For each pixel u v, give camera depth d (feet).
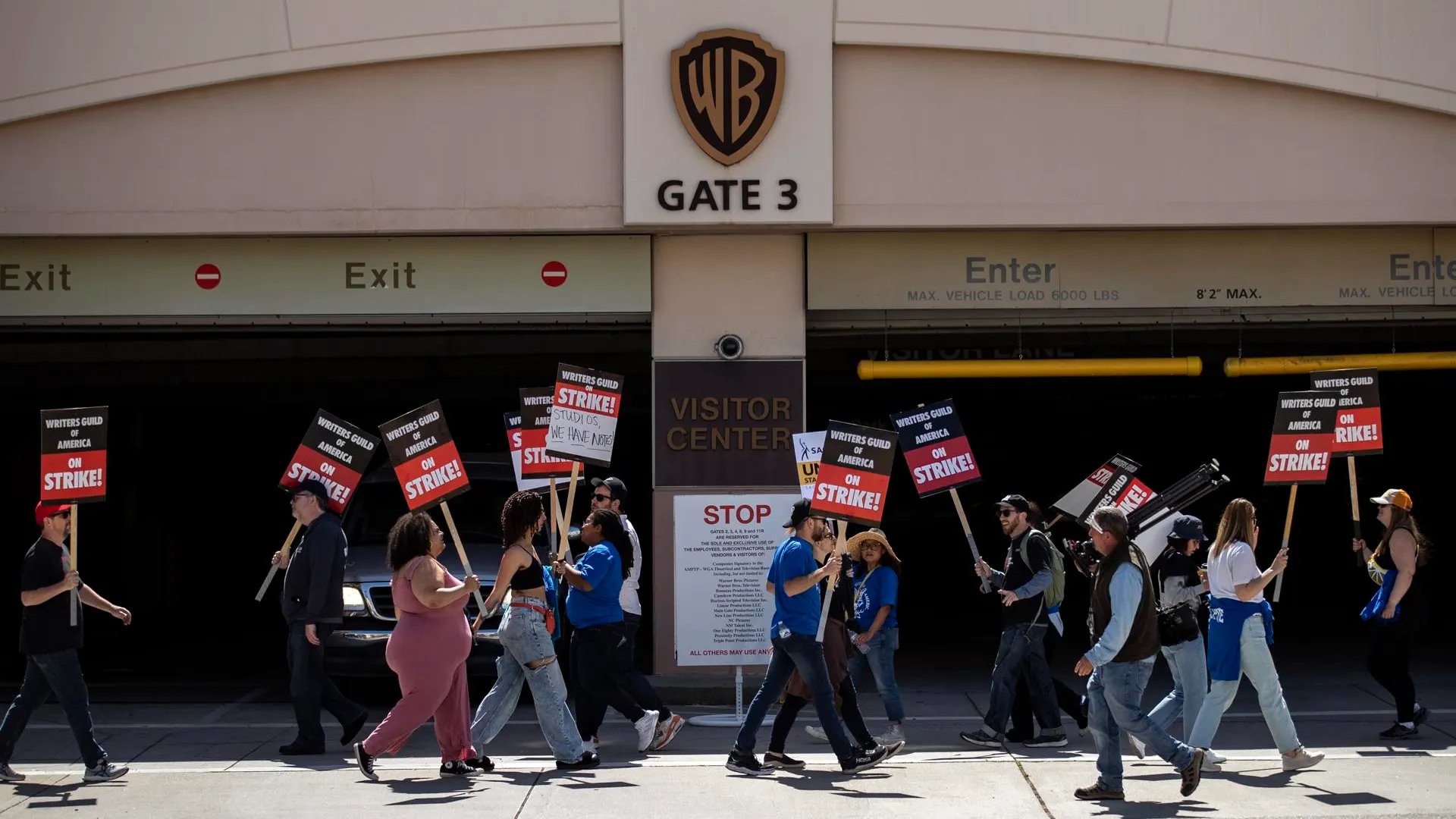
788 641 27.14
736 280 39.65
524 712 37.14
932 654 50.57
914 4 37.96
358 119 38.29
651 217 37.78
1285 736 27.53
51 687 27.12
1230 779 27.07
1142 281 40.09
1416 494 78.84
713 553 39.11
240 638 60.34
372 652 36.47
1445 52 38.24
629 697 30.73
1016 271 39.96
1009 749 30.66
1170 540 27.99
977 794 25.96
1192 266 40.14
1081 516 32.81
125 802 25.53
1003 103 38.55
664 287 39.60
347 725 31.07
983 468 81.61
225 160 38.24
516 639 27.71
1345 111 38.73
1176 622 27.50
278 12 37.86
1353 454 31.04
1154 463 79.97
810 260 39.78
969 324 40.50
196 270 39.37
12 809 25.05
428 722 35.37
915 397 66.49
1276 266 40.11
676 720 30.71
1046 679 30.60
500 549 39.22
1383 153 38.68
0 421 67.10
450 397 63.00
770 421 39.45
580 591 29.73
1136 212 38.55
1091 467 80.07
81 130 38.14
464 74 38.37
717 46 37.76
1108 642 24.12
